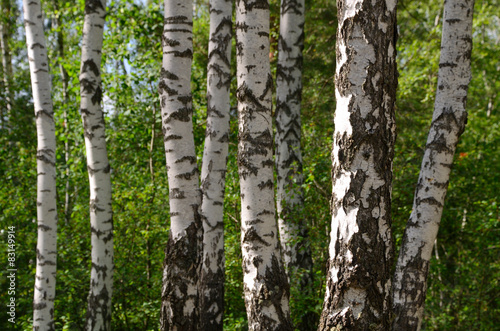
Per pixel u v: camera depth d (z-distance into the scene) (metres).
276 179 6.44
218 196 5.11
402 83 9.20
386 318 2.27
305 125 7.41
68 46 10.88
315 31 10.83
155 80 8.45
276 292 3.36
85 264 8.38
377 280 2.25
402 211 7.24
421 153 8.38
